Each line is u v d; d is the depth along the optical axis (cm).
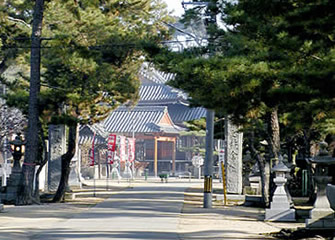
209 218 3069
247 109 2198
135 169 10869
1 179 4822
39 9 3866
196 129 5181
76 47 3775
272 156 3531
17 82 4569
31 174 3888
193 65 2225
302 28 1861
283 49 2059
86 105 3984
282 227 2714
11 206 3725
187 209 3634
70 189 5438
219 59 2225
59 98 3866
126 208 3550
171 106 11506
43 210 3428
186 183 8000
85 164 9244
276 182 2997
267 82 2111
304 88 2000
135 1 4169
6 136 6203
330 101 2053
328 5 1731
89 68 3741
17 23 4484
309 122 2227
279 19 1972
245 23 2247
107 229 2466
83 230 2427
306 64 2056
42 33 3962
